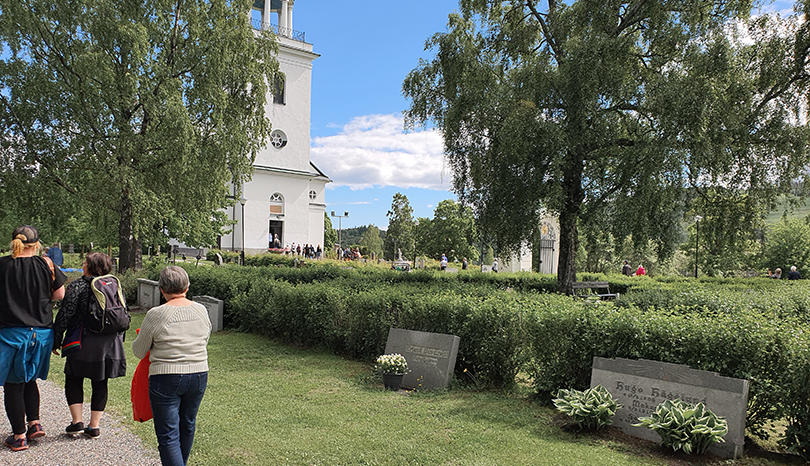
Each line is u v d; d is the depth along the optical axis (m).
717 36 9.98
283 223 49.66
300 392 5.89
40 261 4.16
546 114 10.73
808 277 43.16
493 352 6.08
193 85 17.44
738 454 4.06
